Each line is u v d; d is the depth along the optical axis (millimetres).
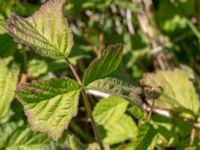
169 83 592
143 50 739
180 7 751
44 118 446
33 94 445
